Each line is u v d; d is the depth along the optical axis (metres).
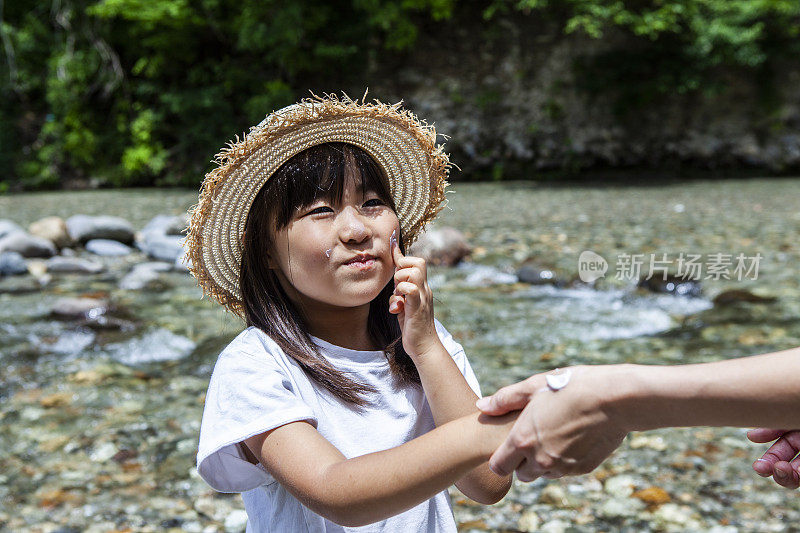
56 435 3.64
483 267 7.09
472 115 17.75
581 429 1.05
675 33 16.80
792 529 2.73
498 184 16.52
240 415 1.24
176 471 3.29
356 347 1.48
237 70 17.86
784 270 6.50
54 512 2.95
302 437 1.20
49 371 4.50
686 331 5.07
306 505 1.17
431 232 7.38
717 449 3.38
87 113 18.08
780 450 1.36
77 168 18.00
